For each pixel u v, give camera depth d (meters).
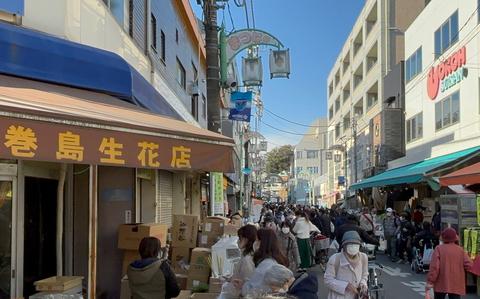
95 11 8.62
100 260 8.33
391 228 18.22
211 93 11.02
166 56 15.56
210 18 11.09
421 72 27.83
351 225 11.73
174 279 5.62
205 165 5.34
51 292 6.08
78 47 7.11
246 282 4.84
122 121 4.70
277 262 4.86
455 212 12.88
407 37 30.69
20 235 6.70
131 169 8.71
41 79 6.51
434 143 25.50
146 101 8.92
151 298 5.42
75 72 6.92
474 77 20.66
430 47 26.30
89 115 4.47
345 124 56.69
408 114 30.31
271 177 102.69
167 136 4.98
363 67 46.50
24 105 4.05
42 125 3.95
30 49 6.41
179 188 14.08
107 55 7.48
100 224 8.43
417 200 27.00
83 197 8.31
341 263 6.06
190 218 8.60
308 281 4.54
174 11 17.27
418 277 14.10
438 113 25.03
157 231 8.30
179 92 18.05
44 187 7.66
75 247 8.15
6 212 6.57
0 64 6.07
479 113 20.19
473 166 12.48
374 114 41.22
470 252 11.44
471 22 20.94
